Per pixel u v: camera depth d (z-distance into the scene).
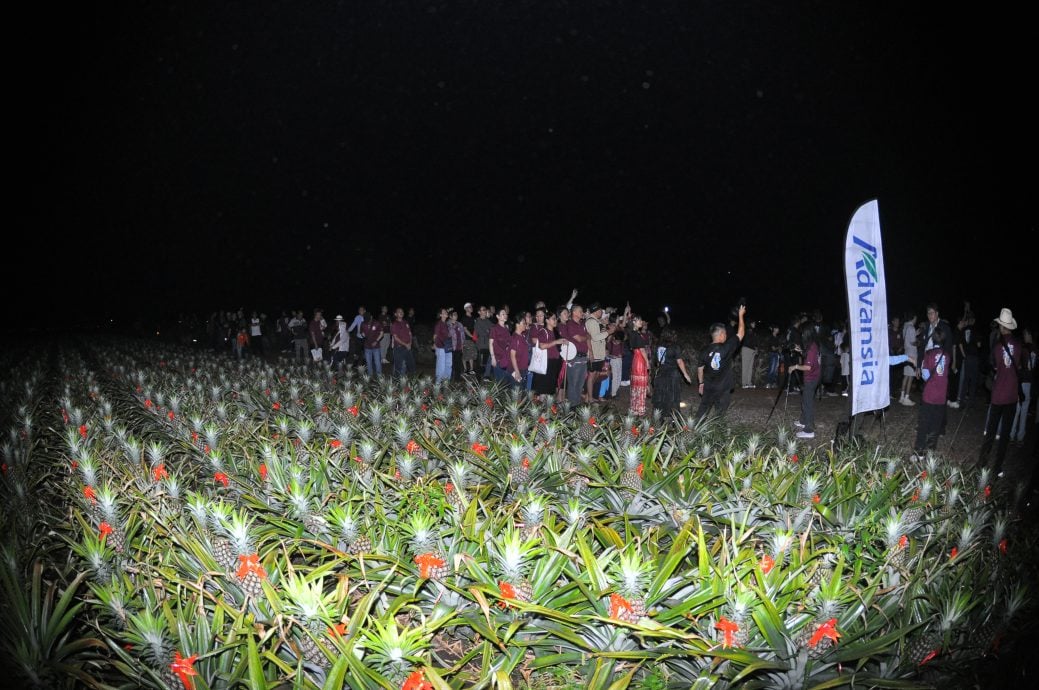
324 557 4.25
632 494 4.91
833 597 3.26
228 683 3.02
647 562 3.44
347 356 21.22
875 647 3.17
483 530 3.89
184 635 3.13
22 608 3.36
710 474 5.36
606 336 13.89
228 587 3.66
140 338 38.00
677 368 10.55
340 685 2.93
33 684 3.18
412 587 3.72
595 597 3.30
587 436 6.84
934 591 3.53
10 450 6.76
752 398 15.57
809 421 11.10
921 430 9.21
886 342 7.97
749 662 3.05
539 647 3.46
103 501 4.70
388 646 3.04
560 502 4.79
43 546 4.74
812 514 4.53
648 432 6.68
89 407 10.06
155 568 3.70
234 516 3.99
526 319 13.97
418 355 26.77
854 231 7.70
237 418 8.24
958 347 13.66
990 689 3.45
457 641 3.89
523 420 7.42
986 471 5.53
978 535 4.62
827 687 3.10
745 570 3.38
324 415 8.02
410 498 4.60
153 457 6.54
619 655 3.16
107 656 3.58
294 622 3.21
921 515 4.75
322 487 4.94
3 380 14.27
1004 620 3.46
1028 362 9.20
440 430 7.05
